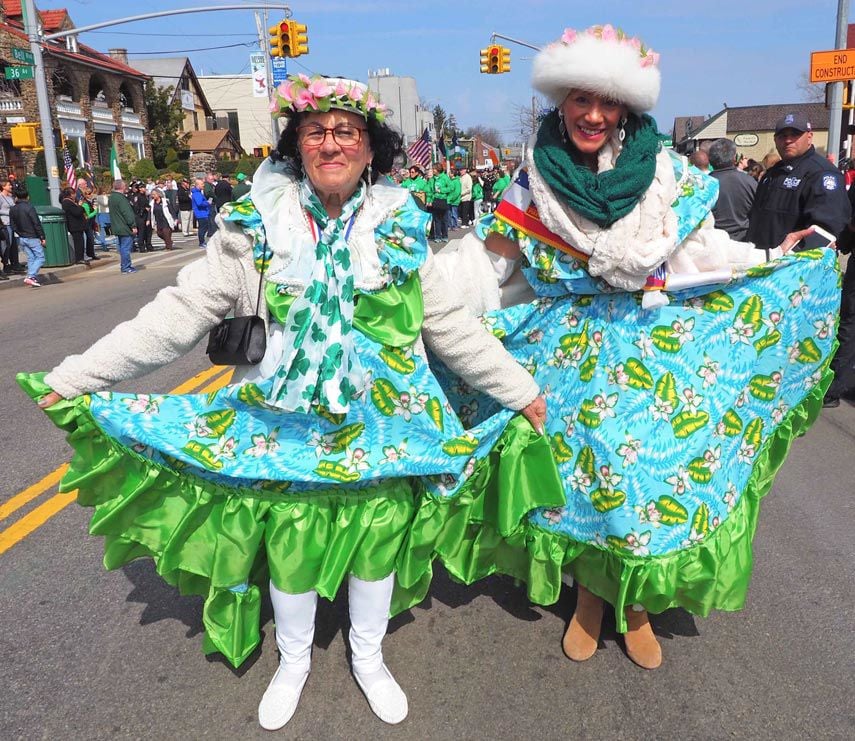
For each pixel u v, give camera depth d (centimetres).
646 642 252
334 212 201
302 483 209
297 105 185
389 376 203
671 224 216
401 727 224
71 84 3231
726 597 237
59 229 1411
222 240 197
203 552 217
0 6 3012
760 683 241
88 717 227
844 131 1545
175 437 204
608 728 223
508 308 241
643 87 208
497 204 243
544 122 229
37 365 672
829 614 278
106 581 303
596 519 227
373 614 223
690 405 225
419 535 221
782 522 355
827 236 269
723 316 232
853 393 556
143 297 1066
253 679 244
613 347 224
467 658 255
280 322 196
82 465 210
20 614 280
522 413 228
